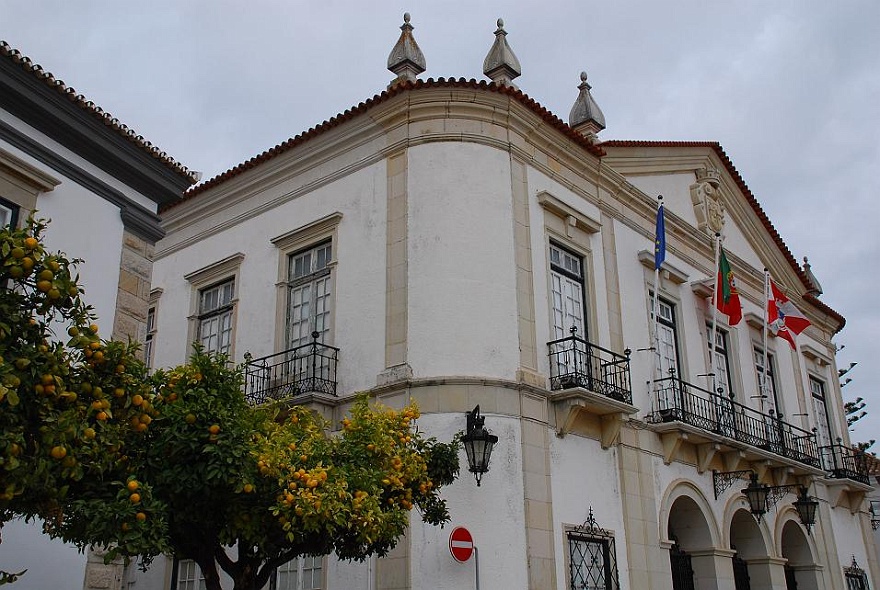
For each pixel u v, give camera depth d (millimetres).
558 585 10375
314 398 11039
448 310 10734
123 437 6094
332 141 12641
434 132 11562
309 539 7168
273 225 13289
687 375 14258
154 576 12711
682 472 13141
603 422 11812
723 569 13297
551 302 11797
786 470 15273
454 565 9688
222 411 6637
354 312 11578
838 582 16984
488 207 11336
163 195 9664
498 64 12352
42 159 8422
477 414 10102
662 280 14414
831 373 20672
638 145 14867
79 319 5711
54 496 5504
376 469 7527
